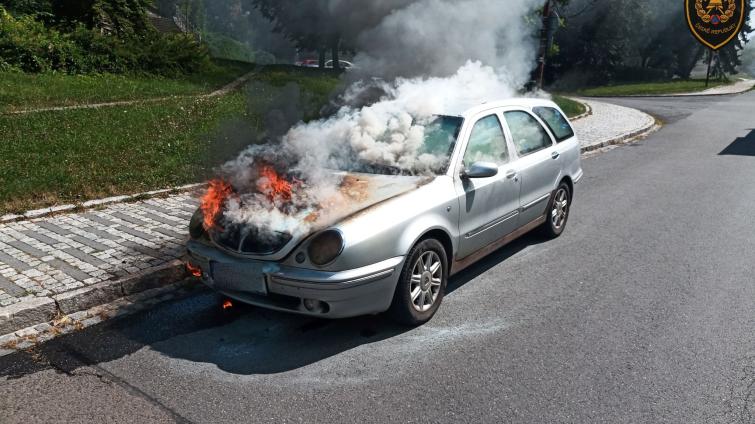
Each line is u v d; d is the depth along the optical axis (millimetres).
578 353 3812
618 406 3229
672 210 7438
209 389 3398
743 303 4598
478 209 4633
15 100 12008
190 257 4227
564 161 6059
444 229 4242
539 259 5621
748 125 17125
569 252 5824
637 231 6535
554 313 4418
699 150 12453
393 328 4168
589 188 8773
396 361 3717
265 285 3793
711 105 25203
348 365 3668
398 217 3906
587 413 3164
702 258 5645
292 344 3949
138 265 4953
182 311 4457
